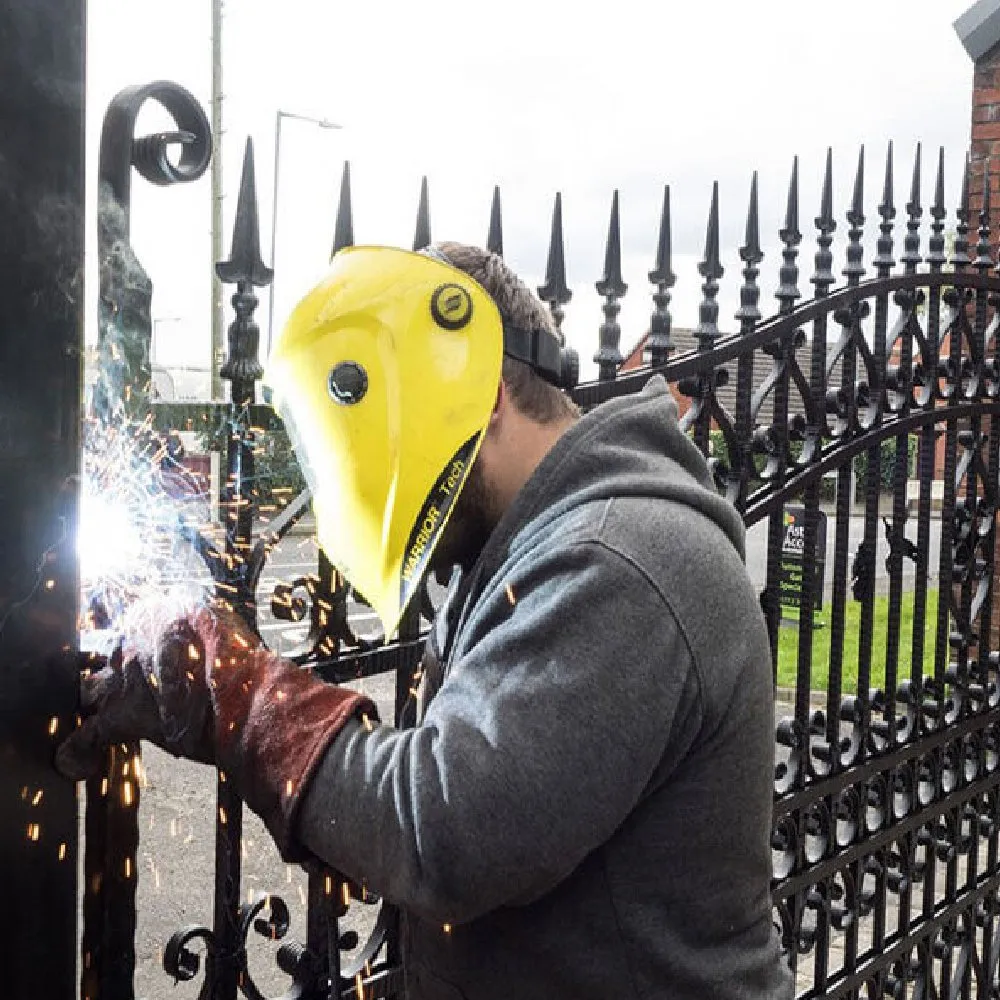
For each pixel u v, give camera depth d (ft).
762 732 4.42
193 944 13.15
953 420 10.22
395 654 6.05
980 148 14.82
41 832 4.26
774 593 8.29
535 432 4.68
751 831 4.47
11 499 4.06
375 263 4.50
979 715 10.87
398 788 3.81
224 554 5.16
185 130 4.78
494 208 6.59
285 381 4.50
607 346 7.07
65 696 4.29
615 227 7.07
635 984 4.35
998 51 14.57
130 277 4.67
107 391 4.69
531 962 4.41
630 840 4.26
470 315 4.42
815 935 9.07
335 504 4.47
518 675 3.88
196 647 4.16
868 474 9.26
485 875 3.78
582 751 3.81
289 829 3.95
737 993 4.50
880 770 9.46
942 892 14.89
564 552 4.02
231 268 5.17
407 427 4.33
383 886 3.85
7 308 4.00
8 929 4.18
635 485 4.27
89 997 4.88
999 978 12.32
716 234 7.75
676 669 3.98
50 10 4.06
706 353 7.57
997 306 10.82
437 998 4.72
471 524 4.69
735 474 7.88
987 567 10.97
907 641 35.47
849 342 8.83
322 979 5.73
